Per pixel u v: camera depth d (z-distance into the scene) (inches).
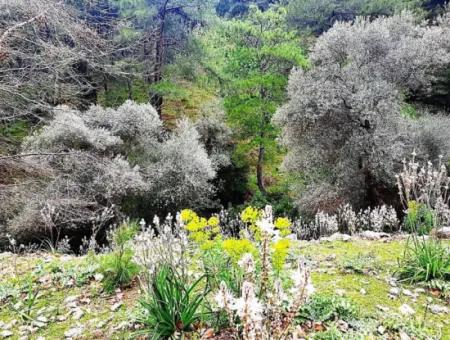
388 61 449.1
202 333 105.3
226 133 599.8
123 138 469.7
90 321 129.0
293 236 231.3
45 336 123.2
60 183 324.2
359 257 169.2
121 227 206.2
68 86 323.9
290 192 550.6
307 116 447.5
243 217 107.0
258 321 66.3
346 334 105.8
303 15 863.1
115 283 150.9
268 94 595.5
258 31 620.1
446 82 558.6
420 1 768.3
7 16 264.4
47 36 284.8
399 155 405.4
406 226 240.4
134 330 118.3
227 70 647.8
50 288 157.6
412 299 131.4
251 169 642.8
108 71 313.0
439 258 143.8
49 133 380.5
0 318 138.1
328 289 138.2
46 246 323.0
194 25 677.9
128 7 558.3
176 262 129.8
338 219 320.2
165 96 641.0
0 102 263.6
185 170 452.8
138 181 396.5
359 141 430.0
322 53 485.1
